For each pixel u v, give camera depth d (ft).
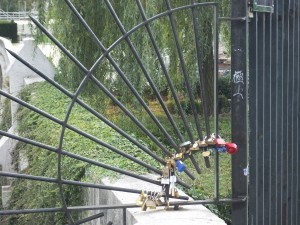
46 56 44.70
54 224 19.24
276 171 11.37
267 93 11.07
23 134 32.17
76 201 17.95
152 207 11.22
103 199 14.67
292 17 11.51
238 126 10.58
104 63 34.19
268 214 11.27
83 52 35.47
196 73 36.81
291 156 11.76
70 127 10.07
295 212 11.98
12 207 27.17
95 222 15.60
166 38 36.55
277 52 11.18
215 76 10.79
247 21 10.36
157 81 32.32
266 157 11.16
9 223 26.40
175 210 11.41
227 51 42.39
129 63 31.94
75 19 35.19
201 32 36.32
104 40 34.42
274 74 11.19
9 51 9.11
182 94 41.16
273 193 11.35
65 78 36.29
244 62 10.43
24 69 43.32
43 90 36.29
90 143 19.52
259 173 11.03
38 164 23.72
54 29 36.19
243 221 10.75
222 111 47.62
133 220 11.13
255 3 10.34
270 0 10.72
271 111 11.17
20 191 27.04
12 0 69.56
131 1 31.89
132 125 33.88
